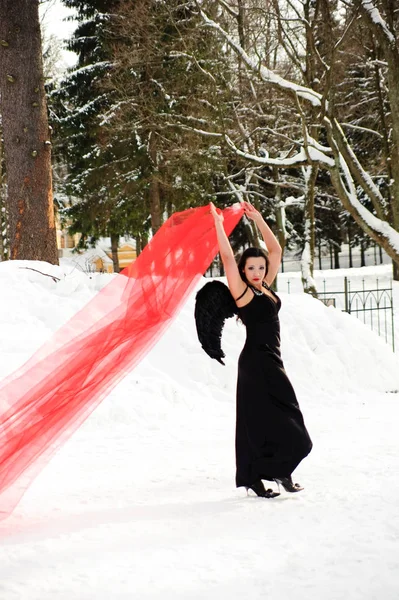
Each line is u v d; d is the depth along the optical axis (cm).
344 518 467
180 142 2250
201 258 545
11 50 1386
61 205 3397
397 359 1278
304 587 347
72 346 505
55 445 501
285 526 454
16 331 1041
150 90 2297
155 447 753
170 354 1104
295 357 1188
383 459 663
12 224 1411
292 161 1662
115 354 502
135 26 2120
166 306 520
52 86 2791
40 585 357
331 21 1675
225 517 480
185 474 625
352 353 1235
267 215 3366
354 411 1004
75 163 2864
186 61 2131
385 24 1467
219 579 360
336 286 2703
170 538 433
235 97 2167
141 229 2894
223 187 2830
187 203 2648
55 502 530
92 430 849
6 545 425
